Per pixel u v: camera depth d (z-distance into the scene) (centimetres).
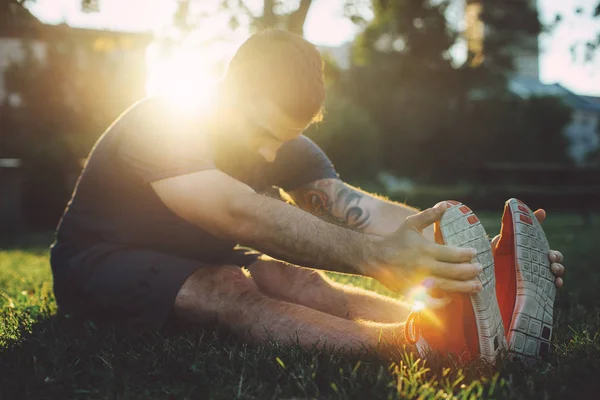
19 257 574
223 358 170
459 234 150
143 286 196
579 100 4569
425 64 3052
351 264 158
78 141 1334
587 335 189
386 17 841
